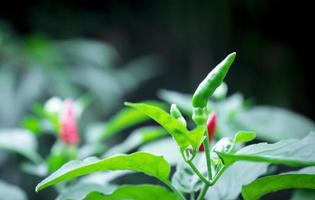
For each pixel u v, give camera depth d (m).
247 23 5.97
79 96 5.06
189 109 2.07
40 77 4.87
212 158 1.27
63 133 1.93
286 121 2.18
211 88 1.13
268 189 1.23
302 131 2.16
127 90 5.85
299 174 1.17
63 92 4.85
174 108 1.18
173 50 6.39
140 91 6.18
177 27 6.11
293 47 5.93
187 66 6.38
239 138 1.20
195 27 6.02
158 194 1.26
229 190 1.36
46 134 4.48
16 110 4.60
